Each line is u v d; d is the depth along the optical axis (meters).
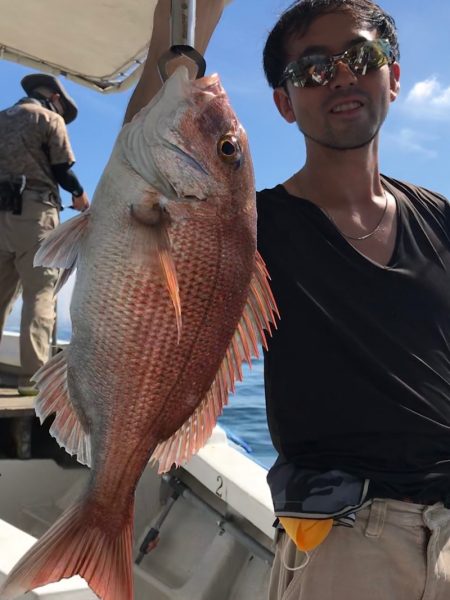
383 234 1.69
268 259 1.64
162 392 1.40
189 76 1.43
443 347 1.62
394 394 1.53
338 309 1.58
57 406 1.42
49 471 3.33
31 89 4.43
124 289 1.37
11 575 1.26
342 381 1.54
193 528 2.93
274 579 1.67
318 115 1.66
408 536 1.48
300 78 1.65
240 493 2.62
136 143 1.39
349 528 1.49
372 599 1.45
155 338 1.38
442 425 1.55
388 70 1.68
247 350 1.46
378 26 1.68
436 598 1.48
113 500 1.39
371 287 1.59
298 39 1.68
